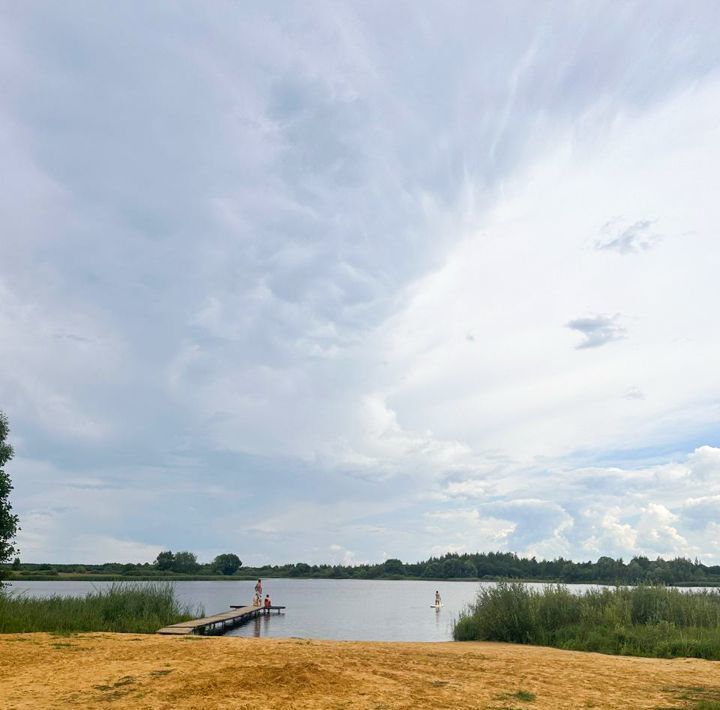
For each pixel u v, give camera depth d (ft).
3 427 106.32
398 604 222.69
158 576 502.79
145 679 36.42
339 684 36.09
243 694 32.76
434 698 33.86
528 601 78.74
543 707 32.68
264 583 579.89
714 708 32.45
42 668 40.32
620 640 65.36
